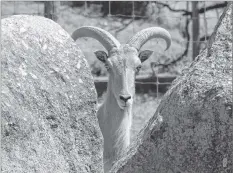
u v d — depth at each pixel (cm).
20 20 636
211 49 592
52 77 625
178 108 579
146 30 1216
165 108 592
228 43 590
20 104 596
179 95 582
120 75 1138
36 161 591
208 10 2158
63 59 636
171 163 580
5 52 608
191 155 571
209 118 562
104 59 1194
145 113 1759
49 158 600
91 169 627
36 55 625
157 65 2161
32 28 634
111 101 1130
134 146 616
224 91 558
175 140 579
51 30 642
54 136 611
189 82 581
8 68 603
